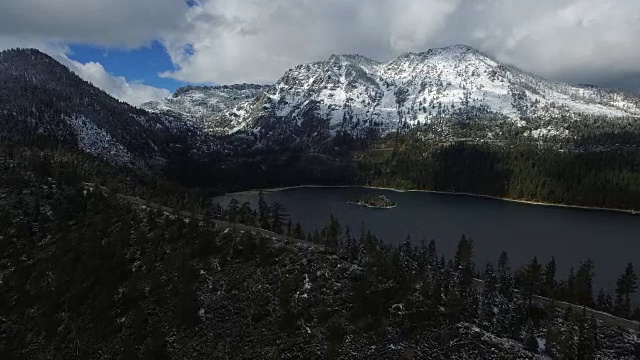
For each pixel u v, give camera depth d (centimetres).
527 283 14000
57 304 11919
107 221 15312
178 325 10719
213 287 11806
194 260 12975
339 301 10975
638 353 10231
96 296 11931
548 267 15075
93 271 12625
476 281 14625
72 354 10519
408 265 14212
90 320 11300
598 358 9944
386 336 9956
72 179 18475
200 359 9806
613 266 18900
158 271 12612
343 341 9856
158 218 15675
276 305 10981
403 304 10919
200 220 15850
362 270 12250
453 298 11150
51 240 14550
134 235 14325
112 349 10400
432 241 17800
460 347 9738
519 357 9600
